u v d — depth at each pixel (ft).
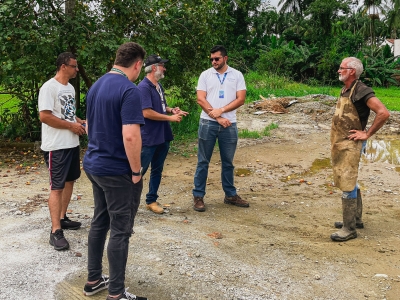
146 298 10.91
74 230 15.62
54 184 14.11
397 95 75.36
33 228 15.78
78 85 32.01
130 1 28.76
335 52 95.25
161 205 19.33
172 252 13.88
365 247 15.02
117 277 10.30
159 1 30.42
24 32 25.03
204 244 14.67
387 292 11.94
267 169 26.68
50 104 13.91
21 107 32.83
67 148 14.16
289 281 12.34
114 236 10.26
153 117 16.55
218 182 23.67
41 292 11.44
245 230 16.39
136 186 10.68
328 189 22.62
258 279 12.37
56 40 26.48
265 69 93.76
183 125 37.14
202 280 12.18
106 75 10.43
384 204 20.06
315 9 111.96
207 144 18.49
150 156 16.99
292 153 31.01
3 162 27.30
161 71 16.99
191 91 38.17
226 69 18.51
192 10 33.88
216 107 18.35
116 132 10.00
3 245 14.21
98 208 10.86
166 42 31.32
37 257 13.35
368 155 30.73
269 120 43.52
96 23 28.63
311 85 90.58
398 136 37.86
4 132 32.73
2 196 19.93
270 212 18.81
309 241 15.48
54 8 27.73
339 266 13.42
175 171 25.72
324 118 43.80
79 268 12.78
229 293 11.57
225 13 36.81
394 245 15.26
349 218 15.60
